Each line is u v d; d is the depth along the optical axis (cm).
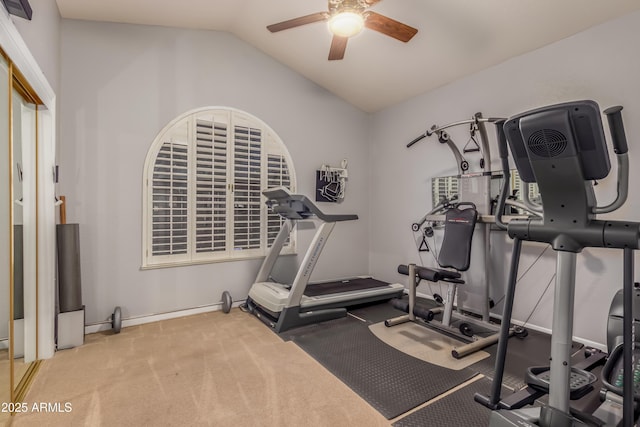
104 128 317
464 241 306
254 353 265
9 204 197
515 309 334
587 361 239
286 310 316
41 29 233
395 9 296
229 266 384
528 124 138
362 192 506
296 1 314
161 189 346
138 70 333
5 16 163
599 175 135
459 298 376
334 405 194
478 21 291
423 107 429
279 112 421
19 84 215
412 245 445
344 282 445
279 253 388
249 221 398
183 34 357
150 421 180
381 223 494
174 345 280
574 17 267
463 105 381
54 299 266
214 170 374
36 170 253
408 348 274
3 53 175
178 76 354
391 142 478
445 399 200
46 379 223
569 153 132
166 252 348
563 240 147
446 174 400
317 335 303
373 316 361
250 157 399
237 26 368
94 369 238
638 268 254
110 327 317
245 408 191
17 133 243
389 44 346
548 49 304
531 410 154
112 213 321
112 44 321
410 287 318
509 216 326
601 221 139
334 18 234
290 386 215
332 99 471
